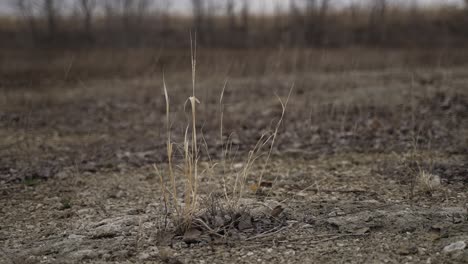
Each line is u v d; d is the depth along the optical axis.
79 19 28.34
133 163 5.27
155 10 29.69
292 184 4.27
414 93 8.61
